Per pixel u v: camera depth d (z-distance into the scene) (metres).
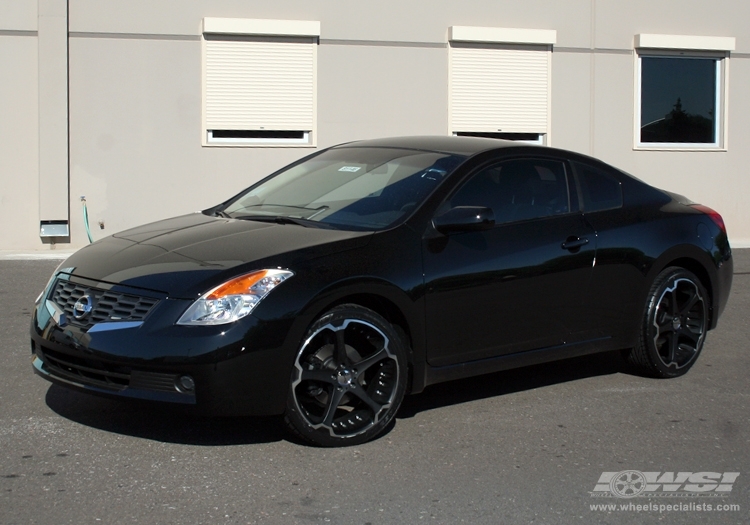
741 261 11.46
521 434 4.73
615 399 5.41
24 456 4.19
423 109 12.65
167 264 4.33
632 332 5.65
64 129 11.47
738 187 13.73
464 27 12.52
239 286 4.11
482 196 5.08
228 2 11.88
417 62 12.56
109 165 11.73
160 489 3.85
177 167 11.92
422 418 4.96
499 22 12.79
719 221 6.22
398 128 12.59
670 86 13.58
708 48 13.33
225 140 12.05
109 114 11.68
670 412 5.18
